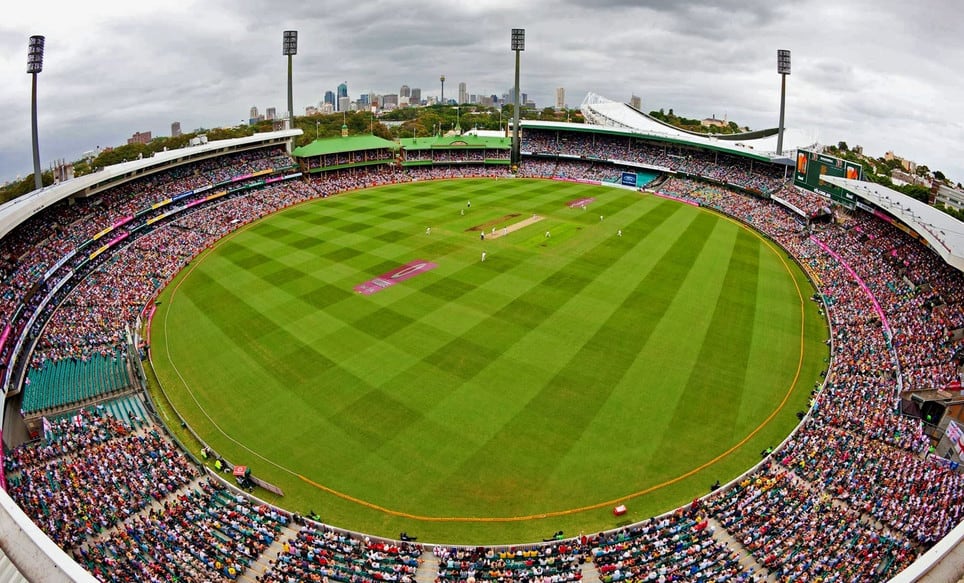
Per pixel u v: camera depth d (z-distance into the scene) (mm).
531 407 41250
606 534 30281
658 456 36688
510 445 37562
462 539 30906
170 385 45281
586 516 32312
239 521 31281
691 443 37844
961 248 47062
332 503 33344
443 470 35594
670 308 56906
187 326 54688
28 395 43250
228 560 28094
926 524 27234
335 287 62188
